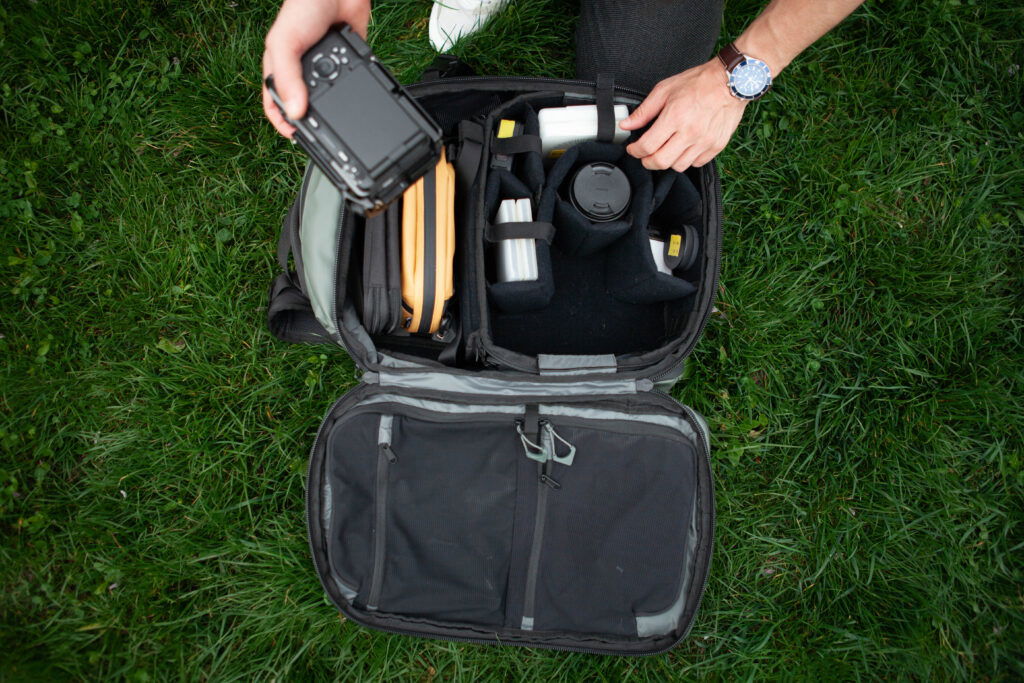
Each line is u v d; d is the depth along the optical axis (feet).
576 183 5.78
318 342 6.29
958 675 6.77
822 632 6.84
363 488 5.44
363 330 5.37
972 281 7.30
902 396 7.20
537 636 5.78
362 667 6.52
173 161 6.99
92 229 6.86
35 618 6.36
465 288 5.64
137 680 6.25
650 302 6.20
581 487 5.43
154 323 6.79
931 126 7.45
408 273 5.16
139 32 7.05
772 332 7.18
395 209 5.18
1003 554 7.00
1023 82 7.50
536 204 5.86
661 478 5.44
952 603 6.89
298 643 6.57
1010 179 7.48
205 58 7.13
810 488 7.05
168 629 6.40
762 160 7.34
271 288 6.07
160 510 6.59
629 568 5.55
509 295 5.54
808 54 7.46
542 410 5.37
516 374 5.31
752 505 7.02
